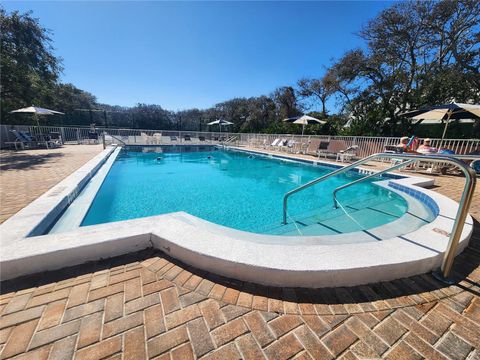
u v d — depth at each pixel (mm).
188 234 2141
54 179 4859
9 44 11422
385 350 1224
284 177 8461
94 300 1545
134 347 1219
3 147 11758
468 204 1591
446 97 11609
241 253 1837
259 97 27312
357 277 1697
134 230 2205
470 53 11703
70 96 24531
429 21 11570
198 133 20203
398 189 4855
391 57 12891
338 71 14539
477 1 10539
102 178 6078
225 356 1185
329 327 1371
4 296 1560
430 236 2178
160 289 1673
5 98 12953
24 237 2168
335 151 9977
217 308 1504
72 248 1882
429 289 1695
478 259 2080
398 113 13680
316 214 4371
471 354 1202
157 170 9719
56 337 1262
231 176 8609
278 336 1308
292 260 1745
